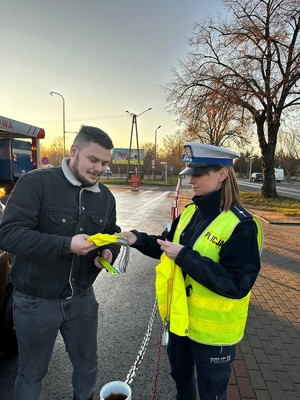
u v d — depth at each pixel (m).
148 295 4.34
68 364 2.81
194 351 1.83
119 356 2.94
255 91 15.74
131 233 2.16
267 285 4.72
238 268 1.60
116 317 3.69
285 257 6.28
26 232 1.65
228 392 2.46
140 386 2.56
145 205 15.10
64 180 1.82
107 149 1.77
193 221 1.98
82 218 1.86
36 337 1.83
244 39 15.41
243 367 2.77
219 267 1.59
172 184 37.09
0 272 2.70
